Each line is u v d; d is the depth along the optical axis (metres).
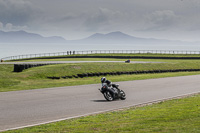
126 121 11.88
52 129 10.93
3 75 36.91
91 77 42.88
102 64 52.31
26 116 13.90
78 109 15.84
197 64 63.41
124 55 98.06
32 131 10.70
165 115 12.87
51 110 15.47
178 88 25.67
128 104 17.55
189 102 17.28
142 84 28.89
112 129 10.34
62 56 94.81
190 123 10.80
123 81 32.12
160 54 103.88
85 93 22.27
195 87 26.45
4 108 15.91
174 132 9.42
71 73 42.81
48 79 38.75
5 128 11.54
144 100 19.08
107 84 18.98
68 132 10.26
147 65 55.84
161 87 26.36
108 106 16.81
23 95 21.03
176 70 54.41
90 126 11.12
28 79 37.19
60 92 22.80
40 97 20.06
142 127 10.41
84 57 94.50
